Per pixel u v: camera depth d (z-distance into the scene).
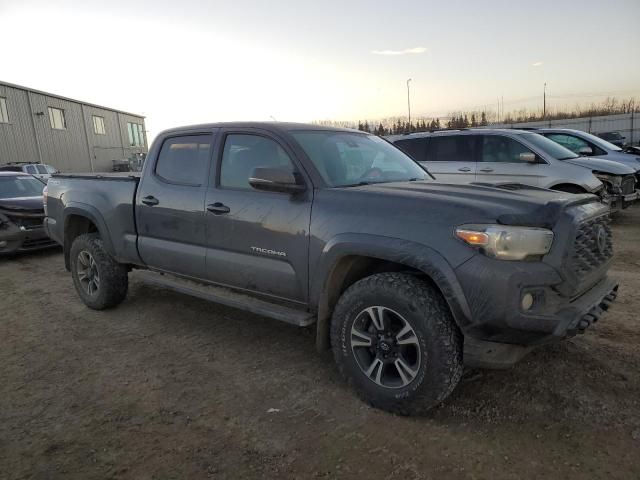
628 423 2.89
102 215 5.03
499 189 3.31
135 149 45.50
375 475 2.54
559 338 2.67
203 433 2.98
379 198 3.16
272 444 2.85
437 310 2.86
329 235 3.25
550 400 3.18
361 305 3.14
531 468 2.54
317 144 3.82
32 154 30.80
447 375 2.85
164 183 4.48
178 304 5.52
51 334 4.74
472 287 2.69
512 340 2.74
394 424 3.00
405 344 3.00
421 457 2.67
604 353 3.79
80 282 5.46
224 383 3.63
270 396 3.41
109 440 2.93
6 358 4.20
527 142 8.45
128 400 3.41
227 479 2.56
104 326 4.91
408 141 9.68
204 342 4.43
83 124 36.91
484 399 3.23
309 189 3.47
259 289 3.77
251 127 3.94
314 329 4.68
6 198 9.05
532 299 2.70
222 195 3.96
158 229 4.52
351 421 3.05
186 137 4.42
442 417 3.05
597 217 3.15
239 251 3.84
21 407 3.35
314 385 3.55
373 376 3.17
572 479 2.45
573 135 11.00
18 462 2.75
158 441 2.91
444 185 3.52
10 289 6.53
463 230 2.74
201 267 4.17
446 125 47.78
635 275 5.88
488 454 2.67
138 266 5.01
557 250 2.75
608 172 8.82
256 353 4.15
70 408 3.32
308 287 3.43
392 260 2.95
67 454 2.81
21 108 29.98
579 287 2.87
